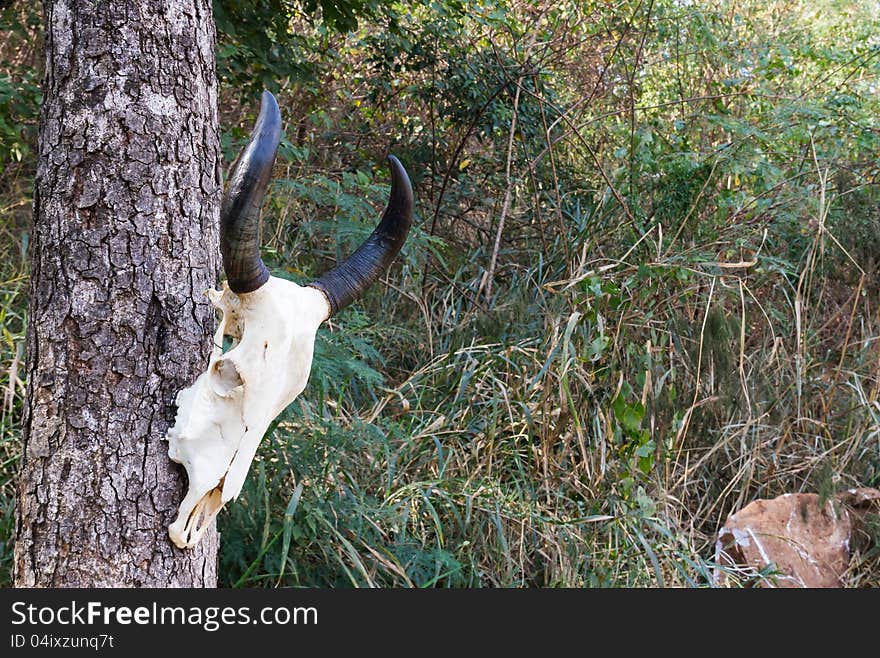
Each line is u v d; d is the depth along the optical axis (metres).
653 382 4.17
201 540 2.02
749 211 5.25
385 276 4.80
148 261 1.88
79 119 1.88
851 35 7.46
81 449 1.85
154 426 1.87
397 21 4.97
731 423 4.31
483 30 6.04
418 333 4.68
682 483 4.18
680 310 4.63
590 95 5.83
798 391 4.37
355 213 4.44
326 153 5.77
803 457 4.39
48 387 1.87
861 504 4.14
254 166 1.56
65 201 1.88
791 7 7.11
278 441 3.20
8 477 3.04
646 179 5.22
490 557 3.45
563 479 3.83
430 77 5.87
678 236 4.93
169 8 1.94
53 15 1.93
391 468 3.47
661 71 6.37
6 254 4.03
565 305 4.38
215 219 2.05
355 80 5.96
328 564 3.08
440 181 5.89
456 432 3.85
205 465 1.83
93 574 1.85
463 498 3.55
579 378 4.04
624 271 4.55
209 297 1.82
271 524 3.06
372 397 4.08
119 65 1.89
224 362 1.80
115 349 1.86
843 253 5.06
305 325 1.82
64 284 1.87
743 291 4.95
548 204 5.68
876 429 4.36
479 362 4.30
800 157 5.42
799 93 6.27
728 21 6.32
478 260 5.48
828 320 5.13
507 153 5.68
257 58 4.40
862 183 5.25
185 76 1.96
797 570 3.77
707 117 5.28
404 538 3.27
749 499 4.26
